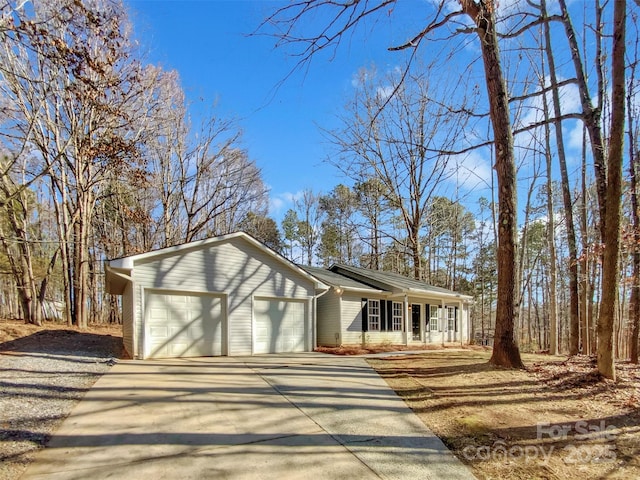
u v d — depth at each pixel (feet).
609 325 23.97
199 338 36.42
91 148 44.42
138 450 13.55
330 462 13.12
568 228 42.22
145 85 57.47
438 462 13.47
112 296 91.71
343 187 122.52
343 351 43.80
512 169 28.53
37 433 14.66
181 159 80.43
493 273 118.83
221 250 38.45
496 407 19.54
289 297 43.42
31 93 48.24
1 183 51.31
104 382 23.08
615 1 23.38
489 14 23.70
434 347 58.70
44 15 33.09
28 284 54.80
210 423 16.46
